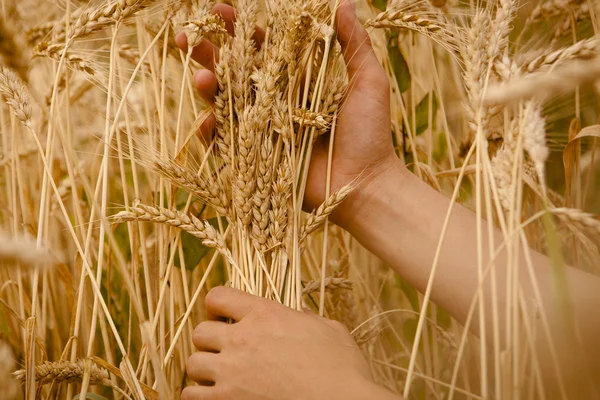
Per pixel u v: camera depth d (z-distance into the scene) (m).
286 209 0.57
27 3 0.69
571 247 0.70
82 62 0.61
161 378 0.53
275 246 0.57
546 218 0.43
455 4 0.65
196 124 0.60
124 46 0.70
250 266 0.58
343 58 0.61
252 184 0.57
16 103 0.57
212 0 0.62
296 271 0.57
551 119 0.70
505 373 0.47
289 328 0.53
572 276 0.52
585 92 0.69
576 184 0.69
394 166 0.61
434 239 0.58
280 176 0.57
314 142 0.62
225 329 0.54
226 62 0.57
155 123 0.68
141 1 0.58
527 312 0.49
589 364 0.47
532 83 0.41
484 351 0.48
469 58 0.53
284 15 0.59
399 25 0.59
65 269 0.68
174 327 0.70
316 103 0.59
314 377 0.51
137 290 0.64
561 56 0.50
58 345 0.71
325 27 0.56
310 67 0.59
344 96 0.60
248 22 0.58
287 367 0.51
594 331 0.48
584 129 0.61
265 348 0.52
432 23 0.58
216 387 0.53
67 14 0.61
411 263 0.58
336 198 0.57
